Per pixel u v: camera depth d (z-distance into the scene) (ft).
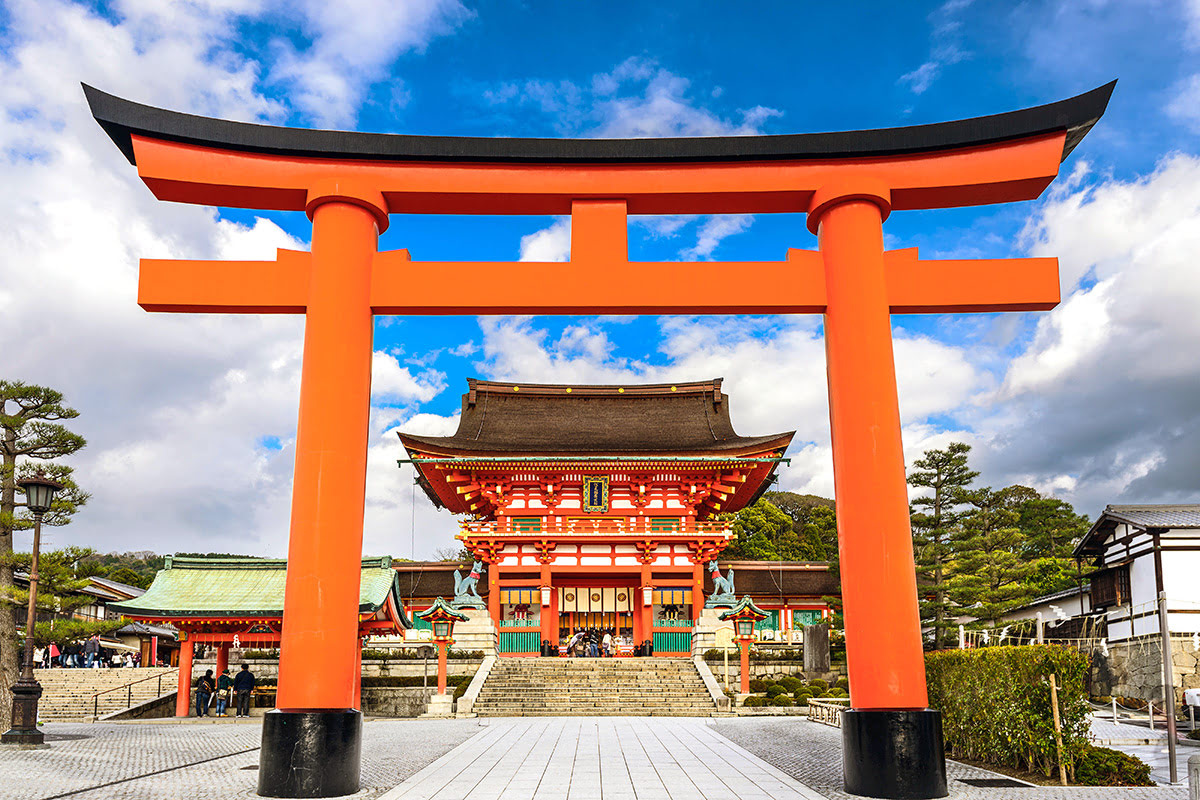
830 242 44.34
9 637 82.43
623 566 152.56
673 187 45.01
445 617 112.06
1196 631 111.34
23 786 43.60
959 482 153.38
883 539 40.45
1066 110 43.52
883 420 41.52
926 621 146.20
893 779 37.32
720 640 130.72
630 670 122.62
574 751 60.80
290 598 40.40
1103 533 135.44
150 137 43.50
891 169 44.45
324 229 43.88
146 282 43.55
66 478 84.23
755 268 44.73
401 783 44.62
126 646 199.00
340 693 40.06
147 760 56.59
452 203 46.09
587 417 179.32
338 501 41.24
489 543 152.46
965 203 46.32
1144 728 75.31
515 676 120.16
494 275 44.55
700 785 44.14
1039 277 44.06
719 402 179.83
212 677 122.72
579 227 45.32
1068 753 44.27
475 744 66.39
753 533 253.44
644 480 155.74
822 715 88.07
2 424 83.15
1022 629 133.80
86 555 85.10
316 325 42.78
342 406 42.11
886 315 43.04
